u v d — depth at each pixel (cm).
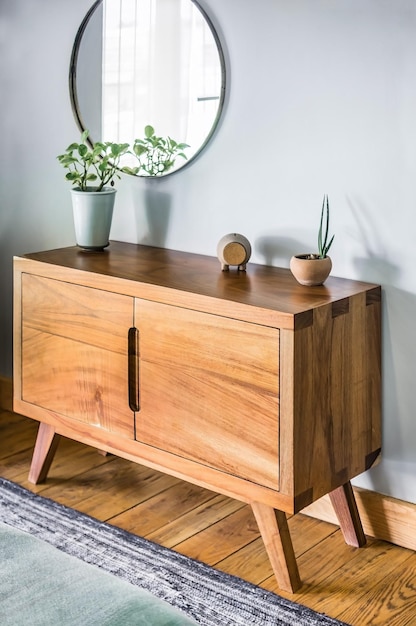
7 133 325
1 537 136
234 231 270
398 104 230
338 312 224
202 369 231
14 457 306
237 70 258
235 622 214
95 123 295
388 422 249
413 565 240
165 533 255
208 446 234
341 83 239
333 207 247
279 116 253
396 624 213
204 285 237
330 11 237
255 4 251
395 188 235
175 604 221
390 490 253
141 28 276
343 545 250
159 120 278
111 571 235
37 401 279
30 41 309
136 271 254
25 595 120
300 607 219
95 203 276
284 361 212
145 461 252
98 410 261
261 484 224
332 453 230
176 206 282
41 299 269
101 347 255
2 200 334
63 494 278
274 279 246
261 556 244
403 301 239
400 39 227
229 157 266
